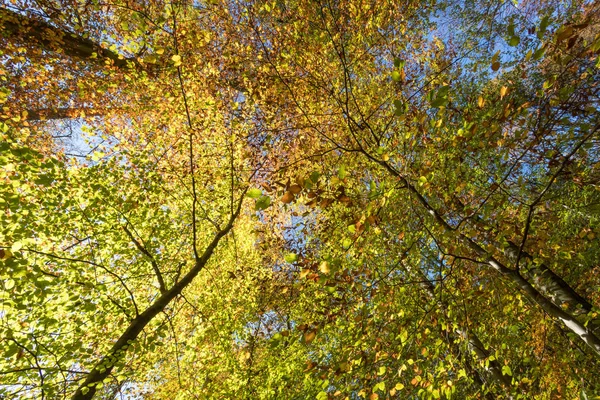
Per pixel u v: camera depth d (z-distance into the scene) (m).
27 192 5.87
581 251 6.71
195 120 8.45
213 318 9.29
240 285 10.54
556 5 9.59
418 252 5.67
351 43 8.51
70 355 5.45
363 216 3.58
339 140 7.35
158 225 8.35
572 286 7.64
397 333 4.89
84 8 9.78
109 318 7.03
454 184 5.63
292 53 8.17
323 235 6.96
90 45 11.12
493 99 5.66
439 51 9.25
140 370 7.08
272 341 3.76
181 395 7.37
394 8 9.01
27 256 5.88
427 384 4.19
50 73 9.90
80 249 6.89
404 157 5.25
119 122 10.00
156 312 6.06
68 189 6.44
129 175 7.57
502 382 6.07
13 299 4.66
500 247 5.09
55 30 10.24
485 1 10.53
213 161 9.10
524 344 6.10
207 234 10.54
